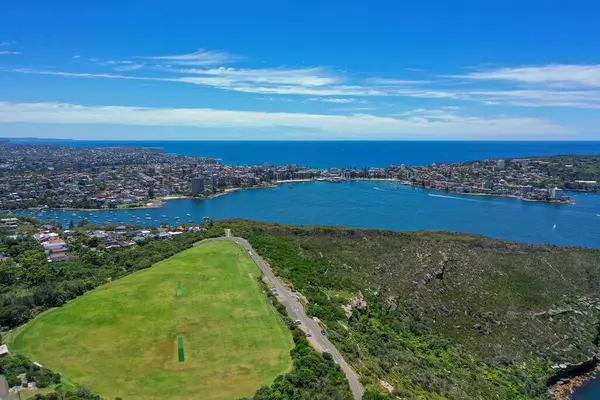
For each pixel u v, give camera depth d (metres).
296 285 108.19
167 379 63.50
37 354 70.19
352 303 105.50
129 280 106.31
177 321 82.19
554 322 117.81
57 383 61.91
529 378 94.56
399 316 110.44
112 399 58.28
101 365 66.94
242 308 89.19
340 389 62.50
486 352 102.31
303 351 71.50
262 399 57.84
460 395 75.94
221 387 61.78
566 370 102.50
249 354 71.12
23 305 86.25
